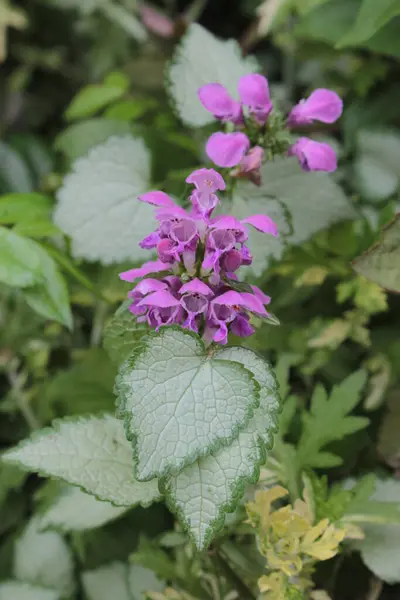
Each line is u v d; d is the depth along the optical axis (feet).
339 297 1.72
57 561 1.73
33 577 1.72
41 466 1.42
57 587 1.71
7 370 1.86
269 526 1.42
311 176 1.66
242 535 1.52
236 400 1.33
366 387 1.70
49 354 1.89
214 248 1.37
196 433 1.33
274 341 1.73
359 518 1.48
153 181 1.87
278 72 2.39
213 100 1.49
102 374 1.73
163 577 1.55
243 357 1.37
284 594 1.41
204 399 1.34
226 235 1.39
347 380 1.53
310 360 1.73
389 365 1.71
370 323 1.79
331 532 1.42
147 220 1.66
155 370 1.34
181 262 1.39
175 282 1.38
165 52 2.31
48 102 2.56
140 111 2.06
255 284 1.63
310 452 1.50
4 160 2.23
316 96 1.51
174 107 1.64
